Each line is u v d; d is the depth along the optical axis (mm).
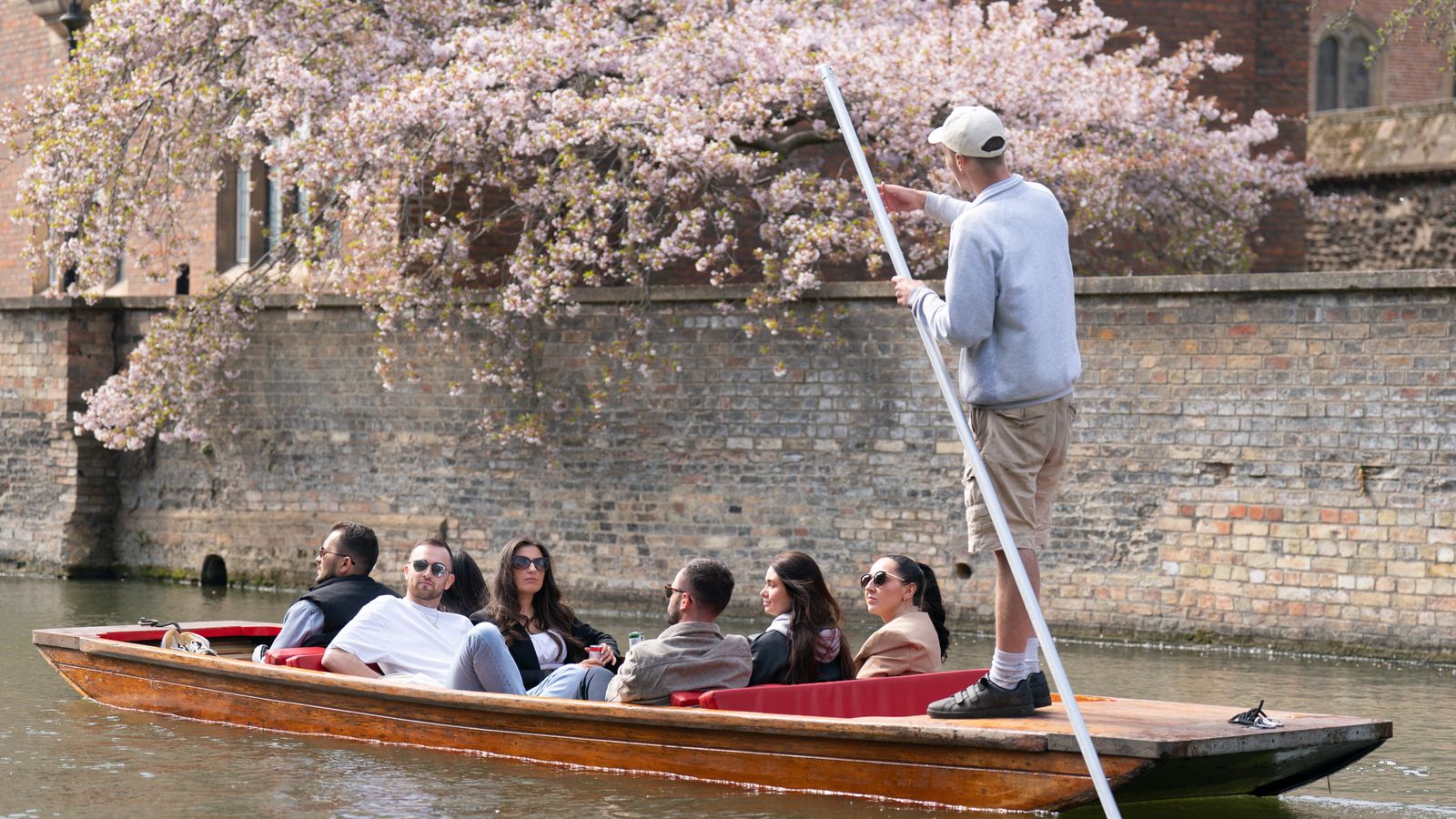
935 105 29516
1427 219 48625
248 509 33406
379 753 15461
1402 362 24094
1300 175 34906
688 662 14359
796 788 13672
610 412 29875
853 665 14836
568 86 29672
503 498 30844
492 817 12969
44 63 42781
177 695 17547
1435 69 67000
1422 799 14195
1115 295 26172
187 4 29969
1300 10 40094
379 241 28719
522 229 31203
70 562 34562
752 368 28750
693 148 26906
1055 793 12523
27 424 35094
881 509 27781
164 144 32094
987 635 26688
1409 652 23922
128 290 40344
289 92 29328
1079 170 29469
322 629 17281
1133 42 38500
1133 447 26125
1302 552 24797
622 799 13516
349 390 32312
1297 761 13164
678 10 29781
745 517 28797
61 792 14008
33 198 31391
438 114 27469
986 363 11914
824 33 28859
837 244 28406
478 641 15328
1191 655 24578
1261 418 25125
